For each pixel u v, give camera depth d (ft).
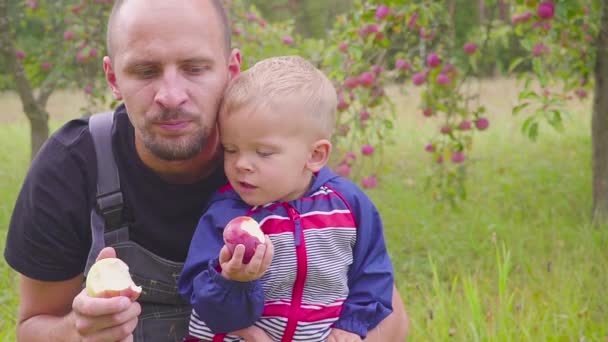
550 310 11.64
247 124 6.34
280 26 25.70
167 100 6.08
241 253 5.76
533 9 15.94
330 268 6.60
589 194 20.29
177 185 6.86
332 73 16.48
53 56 25.72
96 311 5.48
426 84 17.37
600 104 17.95
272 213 6.59
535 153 26.68
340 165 16.42
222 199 6.77
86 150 6.89
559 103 15.75
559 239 16.47
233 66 7.14
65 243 6.93
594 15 17.84
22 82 22.67
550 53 17.92
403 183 22.65
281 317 6.50
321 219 6.65
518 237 16.52
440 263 15.51
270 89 6.39
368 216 6.91
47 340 6.70
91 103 23.68
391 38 16.89
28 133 35.68
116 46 6.29
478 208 19.35
